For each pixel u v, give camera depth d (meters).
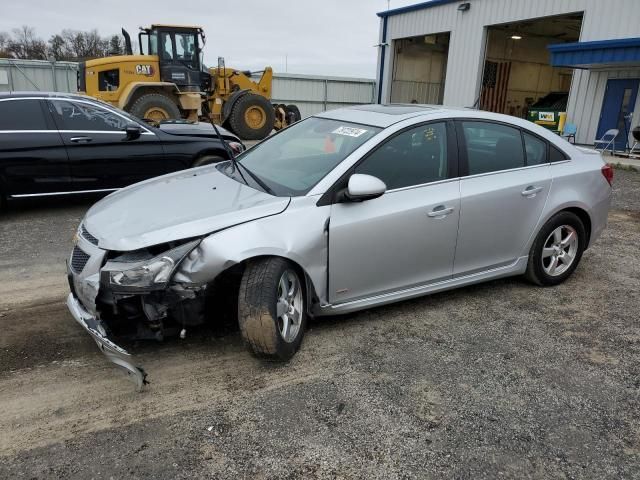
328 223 3.30
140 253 2.94
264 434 2.63
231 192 3.51
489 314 4.05
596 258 5.46
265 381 3.07
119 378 3.07
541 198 4.26
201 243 2.95
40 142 6.21
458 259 3.96
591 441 2.66
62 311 3.92
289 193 3.38
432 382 3.12
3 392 2.91
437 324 3.85
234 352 3.37
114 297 2.84
